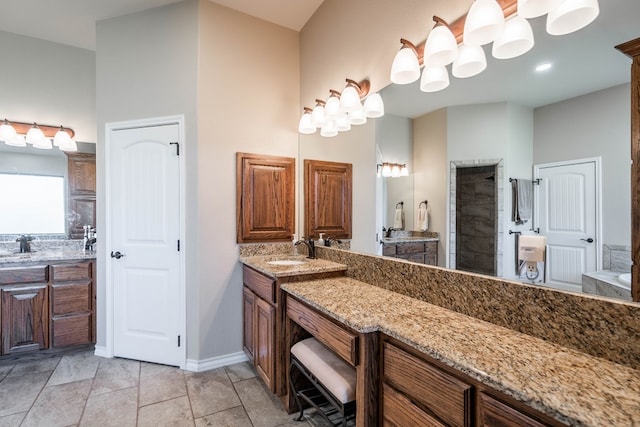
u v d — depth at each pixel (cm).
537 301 111
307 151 278
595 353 97
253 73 270
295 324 196
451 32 139
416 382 108
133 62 261
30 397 208
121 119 263
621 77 92
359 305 148
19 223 308
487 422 87
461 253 140
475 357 94
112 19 269
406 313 137
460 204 140
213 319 252
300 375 196
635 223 89
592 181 98
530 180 114
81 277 278
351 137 225
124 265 262
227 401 205
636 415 67
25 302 262
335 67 239
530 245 114
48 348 267
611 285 94
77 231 328
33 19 276
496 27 120
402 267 171
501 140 124
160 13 255
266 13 268
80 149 329
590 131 98
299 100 293
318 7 261
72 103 327
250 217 265
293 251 282
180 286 249
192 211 246
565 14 103
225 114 256
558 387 78
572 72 103
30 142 303
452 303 142
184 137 247
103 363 255
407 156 170
